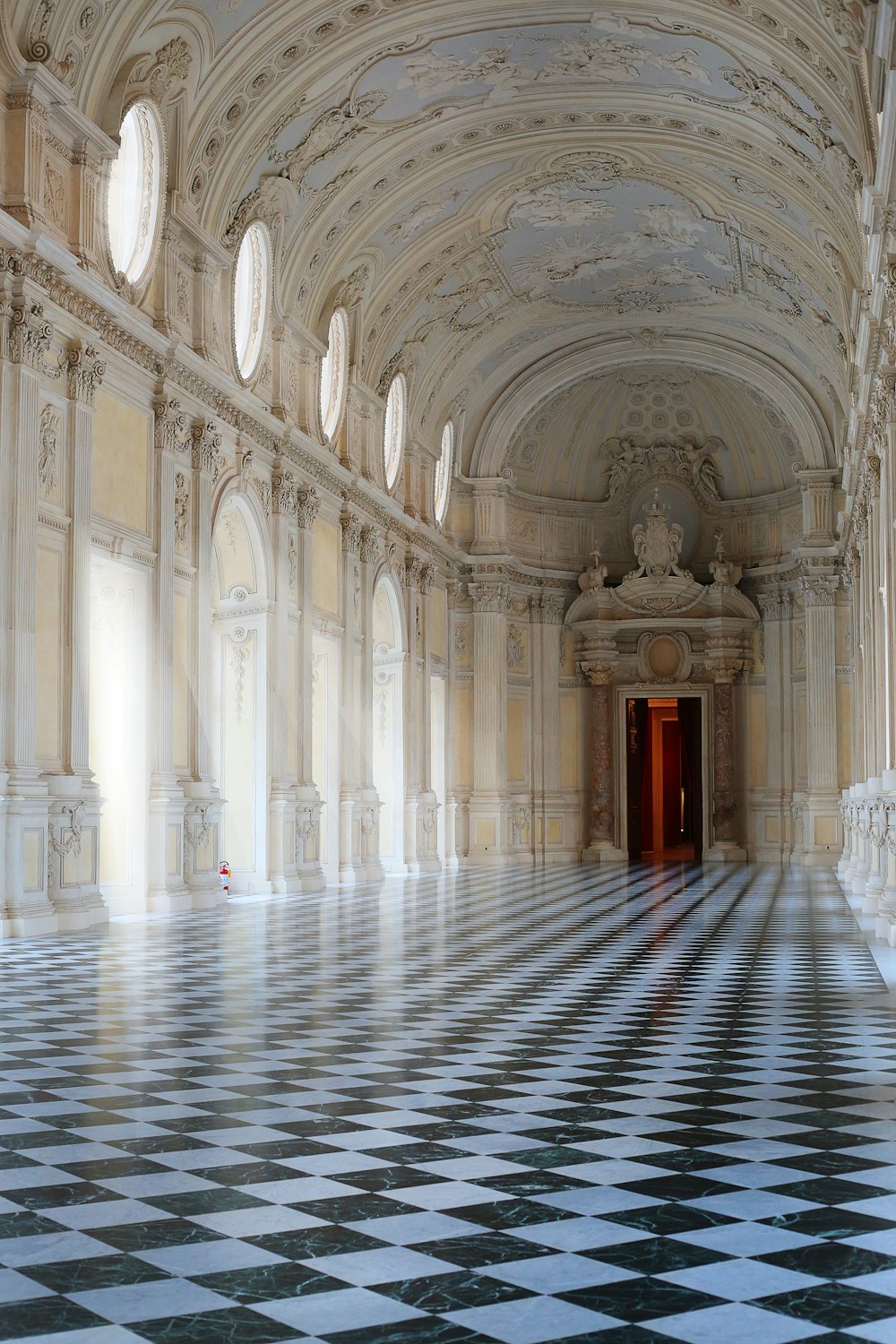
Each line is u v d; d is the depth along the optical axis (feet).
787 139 75.36
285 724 80.38
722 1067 25.09
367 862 94.12
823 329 101.35
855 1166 17.62
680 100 78.43
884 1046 27.63
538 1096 22.26
